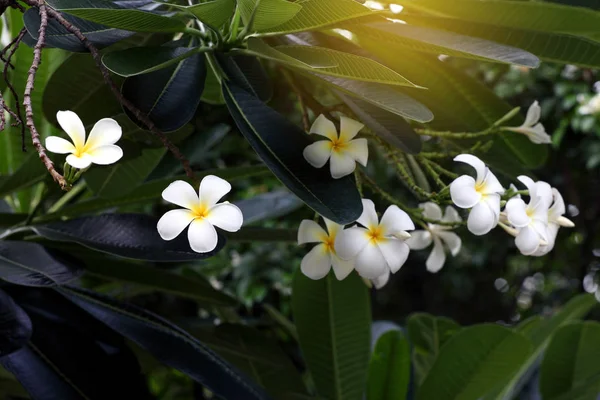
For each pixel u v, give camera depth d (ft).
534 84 15.70
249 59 4.59
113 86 3.98
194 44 4.40
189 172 3.94
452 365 4.91
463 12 4.27
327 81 4.18
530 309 20.43
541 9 4.17
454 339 4.90
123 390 4.37
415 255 19.57
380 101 4.11
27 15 4.02
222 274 13.52
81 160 3.67
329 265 4.11
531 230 4.08
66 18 4.16
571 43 4.38
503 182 4.95
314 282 5.00
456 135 4.57
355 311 5.03
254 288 13.35
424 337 5.67
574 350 5.04
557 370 5.08
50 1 4.03
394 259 4.02
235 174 4.77
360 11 3.98
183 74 4.26
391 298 21.17
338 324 5.05
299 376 5.09
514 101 16.15
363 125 4.40
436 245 4.58
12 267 4.14
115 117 4.40
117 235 4.30
